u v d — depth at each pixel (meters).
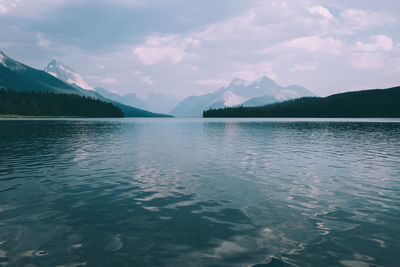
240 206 13.28
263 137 53.50
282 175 20.28
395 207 13.14
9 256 8.34
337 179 19.00
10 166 23.36
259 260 8.23
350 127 91.62
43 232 10.13
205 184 17.53
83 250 8.79
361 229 10.55
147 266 7.83
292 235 10.01
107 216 11.84
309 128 86.50
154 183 17.72
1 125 97.69
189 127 98.44
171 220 11.43
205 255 8.52
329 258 8.35
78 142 42.75
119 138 50.66
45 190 15.95
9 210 12.48
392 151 33.28
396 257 8.40
